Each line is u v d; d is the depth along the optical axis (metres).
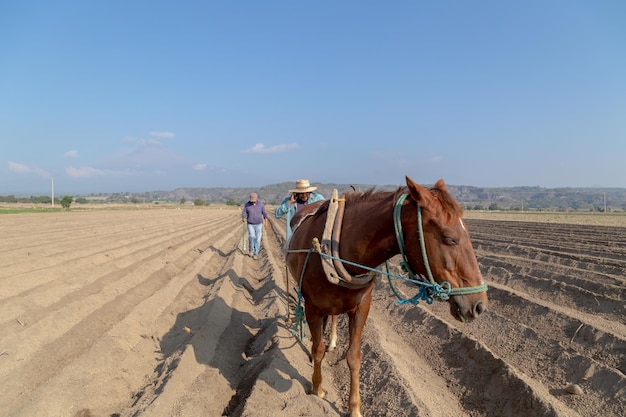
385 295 10.89
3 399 5.03
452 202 3.77
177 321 8.50
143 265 13.01
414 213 3.82
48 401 4.94
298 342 7.14
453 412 5.23
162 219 43.09
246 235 28.86
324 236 4.34
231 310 9.12
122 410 5.15
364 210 4.27
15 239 18.81
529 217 52.19
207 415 5.05
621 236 22.62
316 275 4.50
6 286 9.28
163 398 5.03
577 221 39.91
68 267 11.87
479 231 27.80
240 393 5.70
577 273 12.20
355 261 4.23
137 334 7.36
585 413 5.16
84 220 35.06
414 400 5.04
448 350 7.06
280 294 10.36
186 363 6.02
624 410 5.01
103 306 8.76
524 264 14.12
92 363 5.93
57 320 7.49
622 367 6.14
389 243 4.05
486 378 5.85
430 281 3.78
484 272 13.32
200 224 38.88
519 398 5.20
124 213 53.41
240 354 7.20
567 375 5.99
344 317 8.84
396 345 7.48
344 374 6.36
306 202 7.30
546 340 6.95
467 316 3.67
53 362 6.17
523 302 9.11
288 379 5.63
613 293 9.59
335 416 4.78
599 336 6.93
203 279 12.74
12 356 6.02
